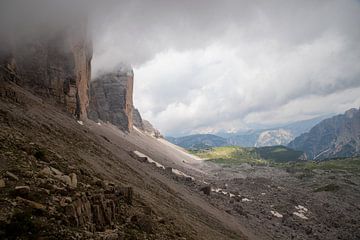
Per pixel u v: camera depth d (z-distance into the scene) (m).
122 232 22.17
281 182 153.12
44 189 21.02
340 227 80.94
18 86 71.12
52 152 31.44
